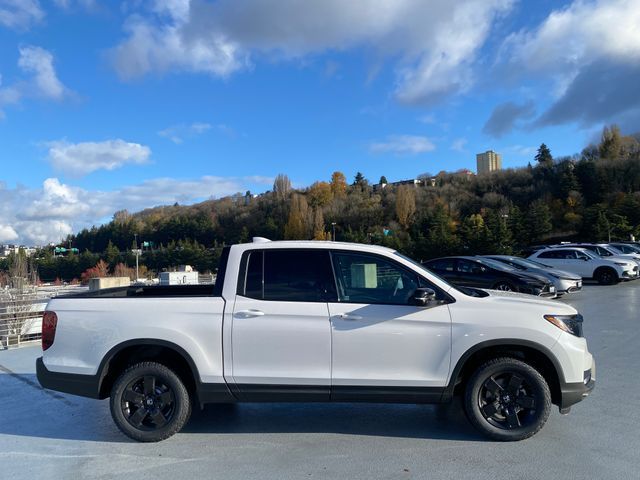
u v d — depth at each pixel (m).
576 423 4.52
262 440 4.30
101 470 3.75
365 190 131.50
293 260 4.40
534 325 4.10
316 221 110.12
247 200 144.88
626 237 60.31
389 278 4.36
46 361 4.39
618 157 88.56
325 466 3.72
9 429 4.72
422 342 4.12
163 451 4.10
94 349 4.29
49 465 3.86
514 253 50.94
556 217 77.88
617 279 18.73
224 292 4.34
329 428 4.56
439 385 4.11
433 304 4.17
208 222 130.38
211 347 4.21
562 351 4.09
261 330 4.17
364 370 4.14
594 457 3.79
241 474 3.62
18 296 13.84
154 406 4.34
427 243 66.25
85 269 107.00
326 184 128.75
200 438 4.37
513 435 4.10
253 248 4.47
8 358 8.20
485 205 95.88
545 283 12.91
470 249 60.03
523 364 4.11
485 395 4.20
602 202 77.56
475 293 4.61
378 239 81.12
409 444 4.13
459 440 4.21
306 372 4.14
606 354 7.18
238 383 4.19
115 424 4.61
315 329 4.14
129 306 4.34
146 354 4.51
